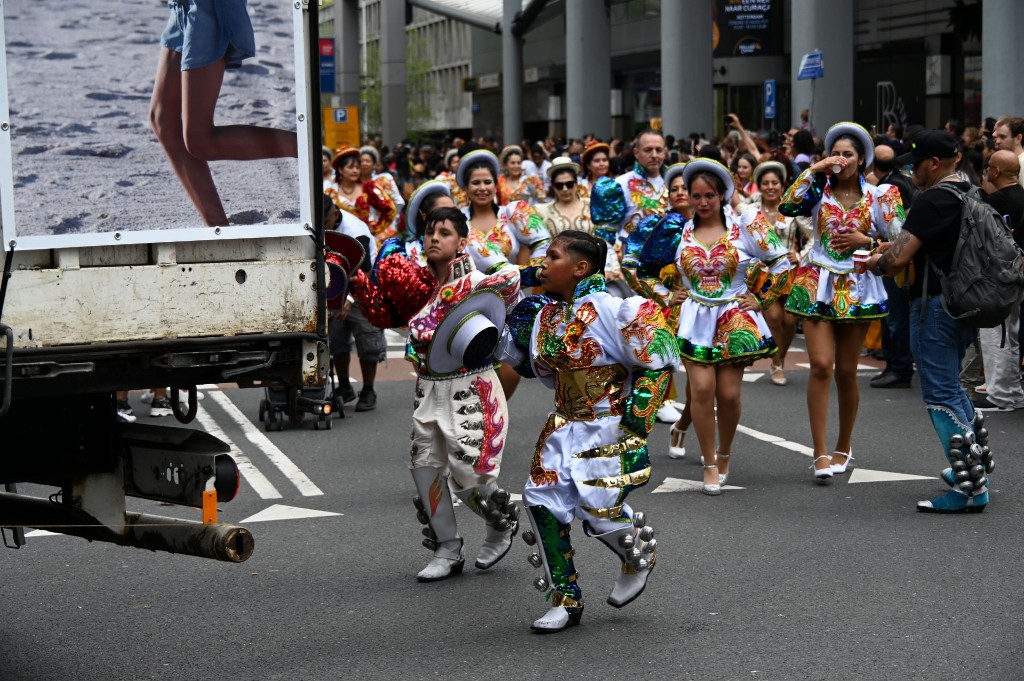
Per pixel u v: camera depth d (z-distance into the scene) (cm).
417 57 8431
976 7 3538
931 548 715
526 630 593
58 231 467
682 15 3222
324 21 8431
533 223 943
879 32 3972
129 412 1143
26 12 460
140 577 679
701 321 841
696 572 677
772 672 535
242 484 894
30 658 561
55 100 465
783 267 827
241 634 591
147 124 479
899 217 871
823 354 866
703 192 830
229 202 492
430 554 720
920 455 962
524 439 1048
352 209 1403
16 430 508
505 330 610
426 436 660
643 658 554
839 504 819
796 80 2705
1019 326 1141
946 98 3706
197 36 484
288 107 500
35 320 461
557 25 6631
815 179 865
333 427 1105
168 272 480
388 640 581
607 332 564
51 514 530
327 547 736
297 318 500
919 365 794
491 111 7850
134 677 538
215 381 491
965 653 554
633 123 5669
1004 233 755
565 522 584
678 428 963
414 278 643
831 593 638
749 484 879
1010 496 833
